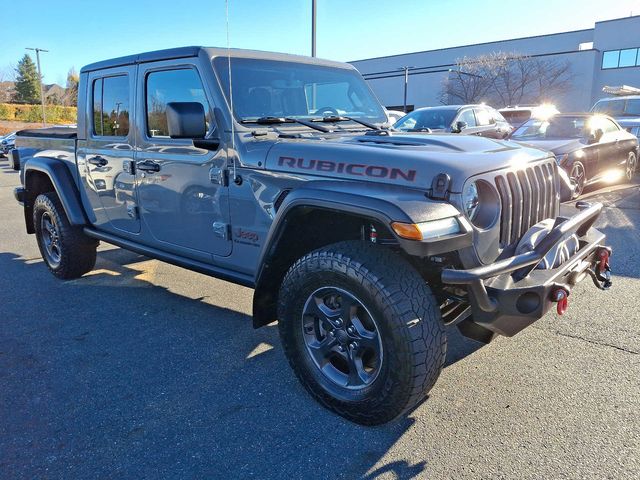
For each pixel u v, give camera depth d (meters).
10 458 2.39
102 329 3.88
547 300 2.40
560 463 2.25
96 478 2.25
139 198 3.86
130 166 3.85
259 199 2.96
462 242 2.30
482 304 2.30
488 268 2.28
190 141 3.33
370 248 2.45
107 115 4.08
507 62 40.94
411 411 2.69
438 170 2.38
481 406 2.72
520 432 2.49
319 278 2.52
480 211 2.51
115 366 3.28
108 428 2.61
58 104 68.38
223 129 3.11
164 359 3.37
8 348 3.57
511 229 2.65
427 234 2.18
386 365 2.34
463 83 42.22
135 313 4.20
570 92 39.69
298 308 2.70
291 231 2.76
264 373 3.16
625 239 5.90
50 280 5.12
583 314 3.86
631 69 38.16
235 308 4.29
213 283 4.95
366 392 2.47
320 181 2.63
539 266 2.56
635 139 10.38
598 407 2.67
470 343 3.46
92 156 4.29
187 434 2.55
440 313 2.39
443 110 10.69
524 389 2.87
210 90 3.15
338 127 3.58
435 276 2.66
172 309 4.28
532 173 2.84
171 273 5.29
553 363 3.15
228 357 3.39
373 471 2.26
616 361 3.15
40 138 5.04
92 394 2.95
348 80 4.01
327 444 2.46
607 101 13.66
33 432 2.59
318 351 2.71
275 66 3.49
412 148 2.71
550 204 3.06
